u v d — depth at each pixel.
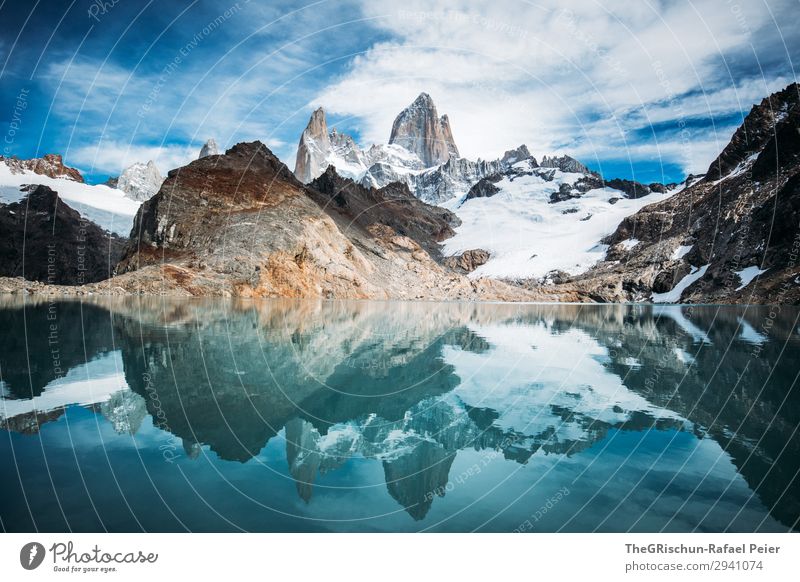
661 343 20.61
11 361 13.18
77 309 29.38
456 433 8.35
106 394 9.87
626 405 10.18
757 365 14.55
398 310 46.50
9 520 5.06
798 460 6.97
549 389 11.72
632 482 6.34
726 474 6.52
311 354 16.25
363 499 5.80
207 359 14.11
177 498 5.63
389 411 9.72
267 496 5.79
